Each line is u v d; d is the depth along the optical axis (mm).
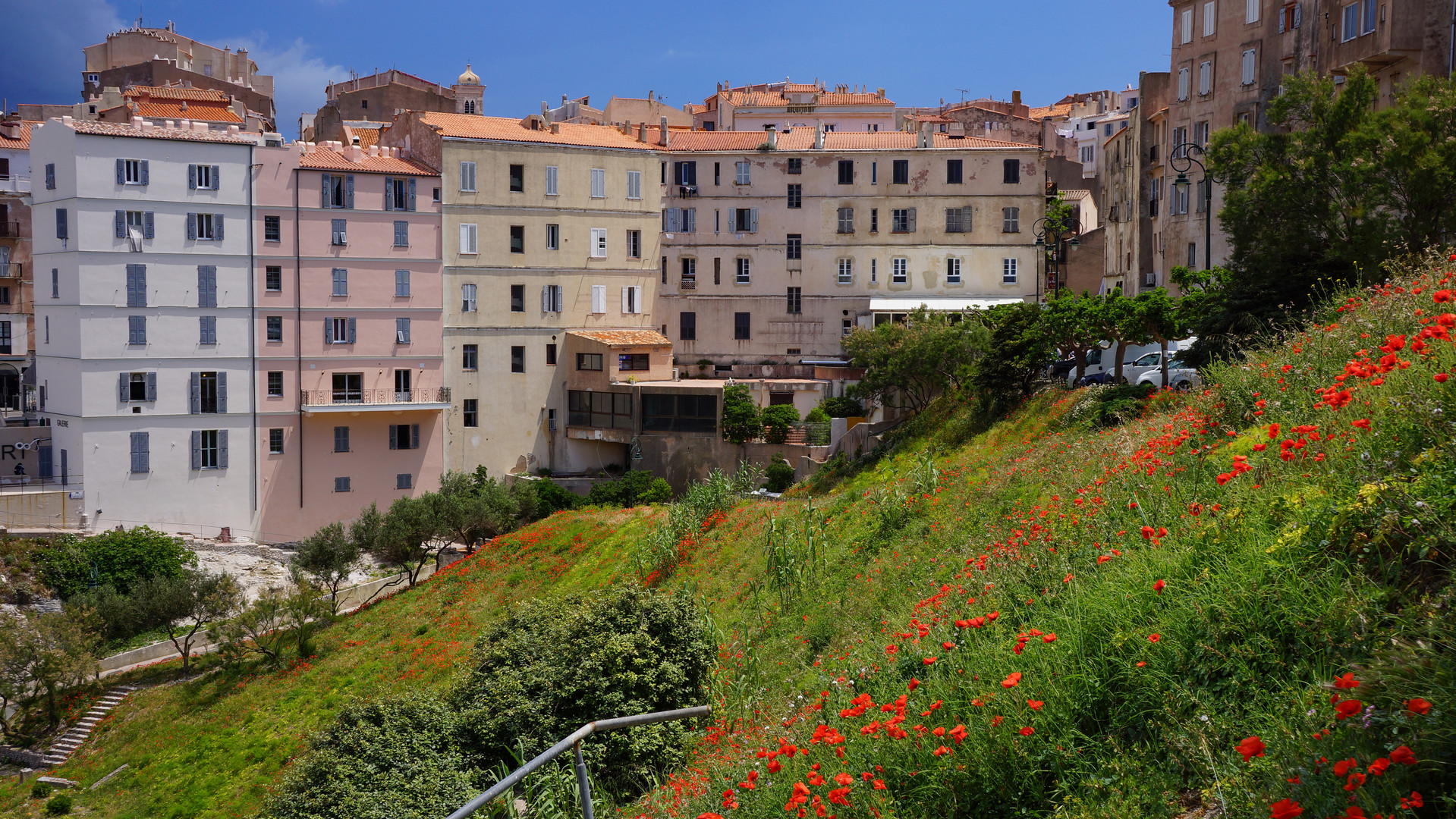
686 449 65188
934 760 8773
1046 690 8719
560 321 70500
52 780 35719
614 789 17203
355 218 64125
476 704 21203
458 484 58219
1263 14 54219
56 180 58438
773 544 24953
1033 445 27844
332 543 49406
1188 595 8656
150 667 46219
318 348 63406
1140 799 7320
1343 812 5703
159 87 90500
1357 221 26594
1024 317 38469
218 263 60594
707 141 76000
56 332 59531
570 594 31641
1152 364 43062
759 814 9969
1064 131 120125
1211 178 35969
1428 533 7547
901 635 13219
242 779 31719
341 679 37094
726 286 74500
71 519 56375
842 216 73875
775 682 18531
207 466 60625
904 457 41812
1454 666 6082
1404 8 41875
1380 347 12531
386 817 18516
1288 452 9812
